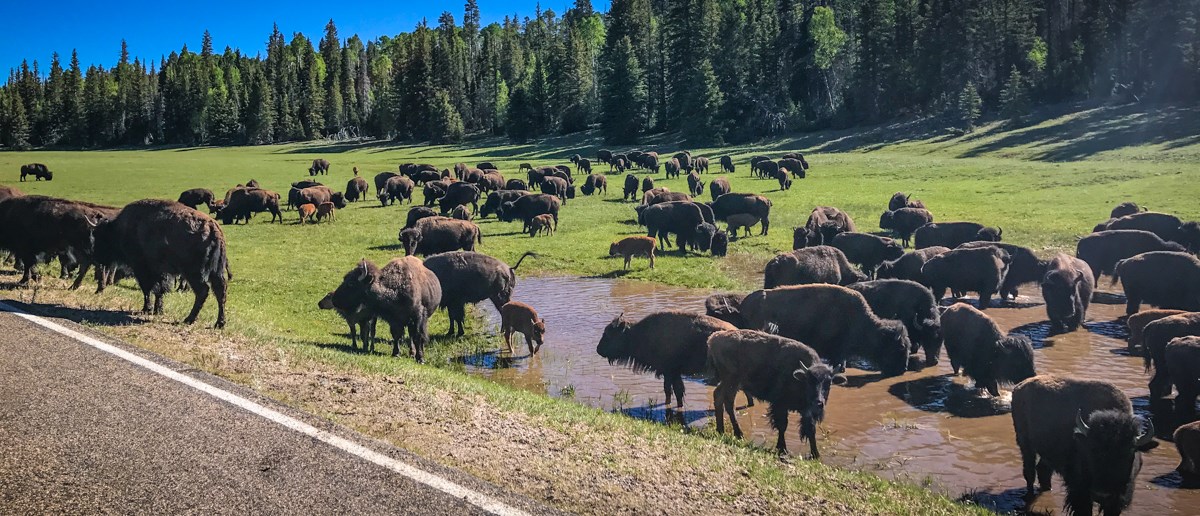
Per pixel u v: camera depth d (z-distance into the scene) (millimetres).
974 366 11906
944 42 83875
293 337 12633
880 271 19047
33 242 13445
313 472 6250
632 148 88250
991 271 17641
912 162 57312
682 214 27219
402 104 123688
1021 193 38750
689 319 11328
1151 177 40344
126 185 49344
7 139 145500
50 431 6688
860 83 88062
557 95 109875
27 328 9969
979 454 9375
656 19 136625
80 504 5508
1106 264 20125
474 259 15391
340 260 23875
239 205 34062
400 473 6355
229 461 6352
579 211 39469
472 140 117875
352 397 8305
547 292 20266
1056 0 103562
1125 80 81438
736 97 90500
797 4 106625
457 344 14617
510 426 7992
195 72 160750
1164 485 8453
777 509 6520
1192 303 16062
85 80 188000
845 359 12891
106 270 14672
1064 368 12930
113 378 8172
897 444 9727
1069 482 7797
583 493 6391
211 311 13602
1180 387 10312
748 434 10188
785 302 12883
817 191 44094
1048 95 83312
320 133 149125
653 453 7734
